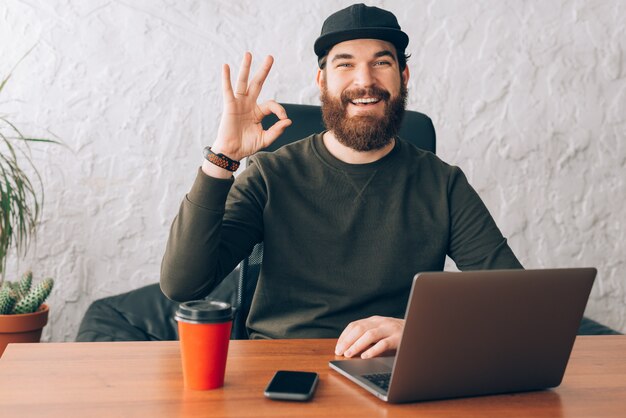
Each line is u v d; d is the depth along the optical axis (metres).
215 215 1.18
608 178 2.62
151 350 0.97
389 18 1.50
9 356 0.91
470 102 2.52
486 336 0.79
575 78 2.58
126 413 0.70
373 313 1.38
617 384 0.89
